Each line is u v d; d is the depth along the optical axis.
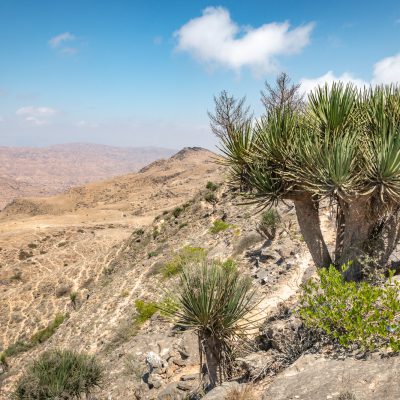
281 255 15.44
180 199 177.62
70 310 52.03
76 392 12.34
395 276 6.12
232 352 6.62
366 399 3.64
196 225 33.47
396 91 6.36
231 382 5.30
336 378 4.09
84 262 71.38
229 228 25.47
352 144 5.60
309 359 4.70
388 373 3.92
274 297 11.63
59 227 119.31
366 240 6.46
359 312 4.51
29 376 12.16
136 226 124.69
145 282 25.06
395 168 5.26
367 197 5.96
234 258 18.66
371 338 4.54
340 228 7.02
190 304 6.55
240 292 6.79
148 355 11.59
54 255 93.75
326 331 5.05
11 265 92.94
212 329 6.55
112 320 22.31
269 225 18.27
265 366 5.48
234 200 32.19
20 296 64.50
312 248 6.87
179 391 8.62
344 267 5.54
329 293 4.88
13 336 51.81
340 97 6.12
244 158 6.46
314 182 5.73
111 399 11.92
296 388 4.15
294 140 5.99
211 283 6.59
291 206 20.61
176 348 12.21
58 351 13.27
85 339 22.28
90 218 160.62
